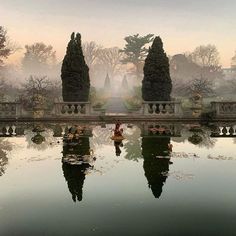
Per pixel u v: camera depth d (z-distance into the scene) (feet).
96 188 24.09
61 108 72.69
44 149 38.42
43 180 26.02
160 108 73.31
